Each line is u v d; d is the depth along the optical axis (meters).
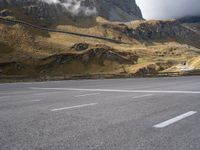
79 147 5.12
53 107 10.52
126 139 5.73
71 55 168.50
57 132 6.31
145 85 25.50
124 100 12.95
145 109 10.04
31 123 7.34
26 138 5.75
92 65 168.38
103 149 5.01
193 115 8.83
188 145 5.35
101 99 13.38
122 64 179.50
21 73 148.00
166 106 10.89
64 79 41.56
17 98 14.44
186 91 18.31
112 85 26.08
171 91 18.34
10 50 168.25
